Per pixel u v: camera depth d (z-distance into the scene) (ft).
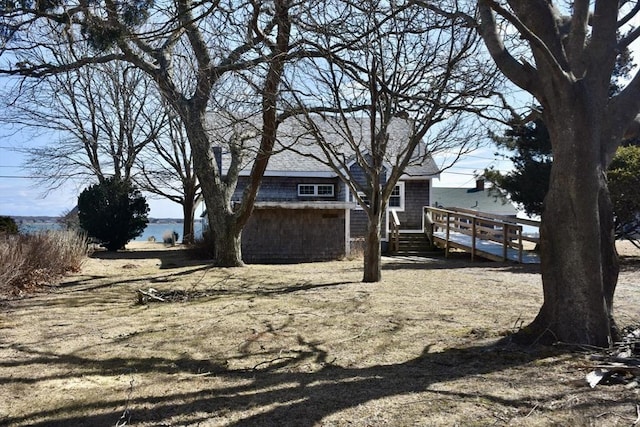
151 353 15.74
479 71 28.19
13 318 21.54
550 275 15.11
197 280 34.71
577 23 15.38
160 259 52.65
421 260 52.70
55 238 39.58
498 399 11.00
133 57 39.14
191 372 13.78
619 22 16.76
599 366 12.36
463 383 12.16
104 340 17.48
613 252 14.85
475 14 25.95
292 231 53.21
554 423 9.63
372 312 21.66
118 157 84.28
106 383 12.86
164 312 22.72
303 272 39.73
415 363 14.15
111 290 30.30
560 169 14.71
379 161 30.99
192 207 88.63
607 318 14.53
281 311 22.39
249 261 52.06
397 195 69.21
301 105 28.50
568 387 11.57
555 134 14.90
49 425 10.23
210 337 17.76
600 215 14.74
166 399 11.60
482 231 54.08
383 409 10.64
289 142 59.88
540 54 15.02
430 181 70.03
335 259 54.13
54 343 17.06
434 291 27.76
